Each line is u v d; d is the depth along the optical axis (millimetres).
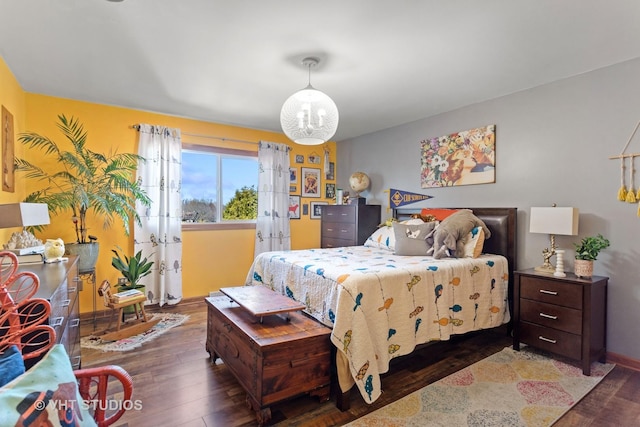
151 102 3596
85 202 3012
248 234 4703
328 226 4910
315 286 2324
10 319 1014
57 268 1897
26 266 1964
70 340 1754
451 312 2562
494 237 3271
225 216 4602
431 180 4035
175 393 2100
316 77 2895
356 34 2184
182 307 3969
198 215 4410
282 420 1845
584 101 2771
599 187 2686
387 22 2041
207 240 4387
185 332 3156
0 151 2504
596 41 2260
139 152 3840
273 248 4738
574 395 2107
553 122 2963
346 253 3365
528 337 2734
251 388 1888
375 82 3002
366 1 1830
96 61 2596
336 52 2434
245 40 2268
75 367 1854
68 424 778
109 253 3746
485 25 2070
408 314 2279
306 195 5285
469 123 3621
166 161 3977
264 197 4699
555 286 2566
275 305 2195
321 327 2086
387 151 4652
